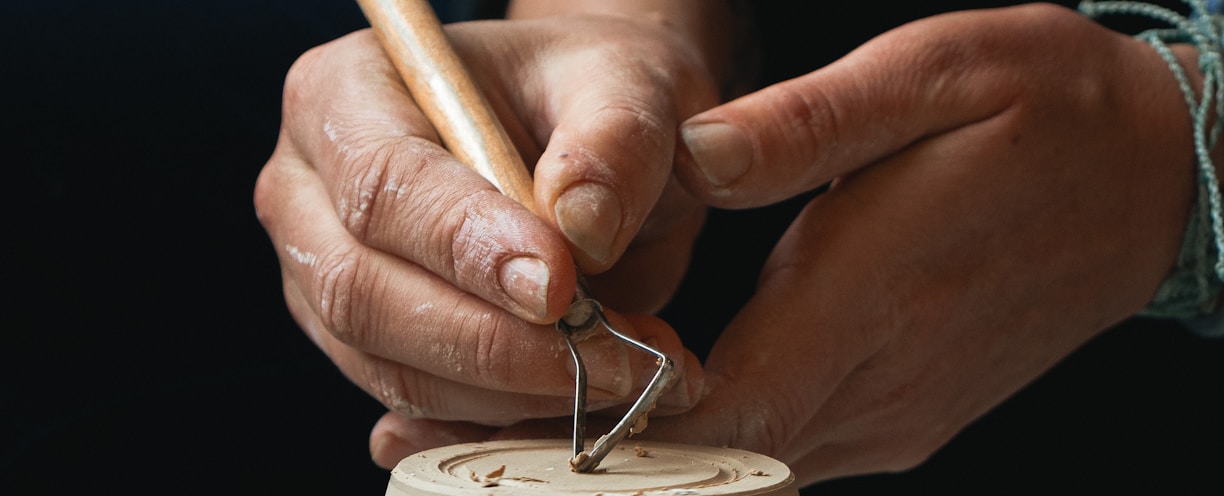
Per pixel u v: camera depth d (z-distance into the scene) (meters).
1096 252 0.49
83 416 0.61
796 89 0.45
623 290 0.52
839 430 0.49
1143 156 0.48
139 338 0.63
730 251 0.62
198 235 0.66
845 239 0.46
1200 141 0.48
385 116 0.44
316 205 0.45
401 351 0.43
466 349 0.42
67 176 0.66
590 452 0.40
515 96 0.48
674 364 0.41
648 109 0.44
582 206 0.42
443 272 0.42
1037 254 0.48
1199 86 0.49
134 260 0.65
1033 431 0.61
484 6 0.62
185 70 0.69
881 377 0.48
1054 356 0.50
